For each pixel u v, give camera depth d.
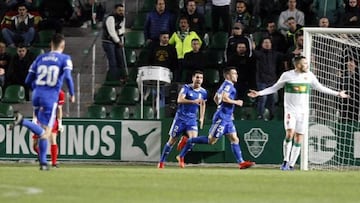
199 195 30.14
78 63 74.62
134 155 62.38
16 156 63.06
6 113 68.62
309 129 59.56
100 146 62.41
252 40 68.62
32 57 69.94
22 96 69.62
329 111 59.91
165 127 61.91
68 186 33.22
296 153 54.47
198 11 72.38
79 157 62.56
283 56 65.94
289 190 33.28
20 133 63.00
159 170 48.56
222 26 73.00
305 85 53.59
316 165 59.41
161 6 71.69
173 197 29.12
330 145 59.66
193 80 57.28
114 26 70.25
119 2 79.88
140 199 28.12
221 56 70.69
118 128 62.41
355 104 60.34
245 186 35.03
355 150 59.69
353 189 34.41
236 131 61.34
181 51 68.94
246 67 66.12
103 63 74.88
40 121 43.81
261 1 74.31
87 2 77.25
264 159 61.16
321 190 33.56
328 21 67.94
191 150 61.69
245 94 66.50
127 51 73.56
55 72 43.16
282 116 65.88
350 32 56.56
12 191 30.62
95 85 72.88
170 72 65.88
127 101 69.19
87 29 77.25
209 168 56.56
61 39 43.56
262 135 61.09
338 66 60.19
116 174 42.25
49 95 43.31
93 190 31.44
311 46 58.84
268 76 65.44
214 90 68.44
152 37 71.94
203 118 59.88
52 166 52.97
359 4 70.94
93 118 62.47
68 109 70.62
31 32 73.94
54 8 76.12
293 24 67.94
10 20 74.50
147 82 66.06
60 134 62.59
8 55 71.31
